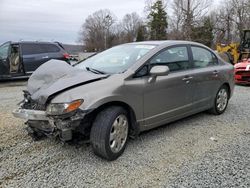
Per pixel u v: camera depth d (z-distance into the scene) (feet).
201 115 20.15
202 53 18.71
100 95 12.39
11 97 27.63
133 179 11.45
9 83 40.75
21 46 41.70
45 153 13.58
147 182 11.23
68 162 12.77
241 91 30.66
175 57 16.35
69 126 12.01
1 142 14.75
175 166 12.50
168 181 11.27
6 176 11.55
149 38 211.61
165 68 14.15
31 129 14.60
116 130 12.96
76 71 13.92
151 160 13.05
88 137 13.39
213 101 19.43
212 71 18.83
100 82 12.96
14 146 14.32
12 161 12.76
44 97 12.33
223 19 192.54
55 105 12.01
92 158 13.16
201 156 13.47
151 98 14.53
